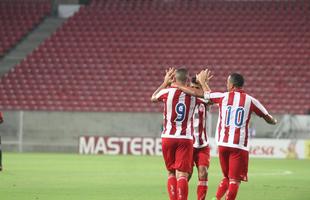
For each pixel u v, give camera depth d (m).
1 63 142.88
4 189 56.47
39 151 123.56
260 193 56.09
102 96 133.62
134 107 131.88
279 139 113.44
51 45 144.38
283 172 81.94
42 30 150.38
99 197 51.47
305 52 138.88
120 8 152.88
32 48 146.25
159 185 62.12
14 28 150.25
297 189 60.22
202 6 152.12
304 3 150.12
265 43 141.12
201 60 139.12
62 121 124.12
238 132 41.47
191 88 41.62
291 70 135.38
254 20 146.75
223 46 141.38
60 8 156.25
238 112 41.53
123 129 123.56
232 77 42.53
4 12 153.75
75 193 54.06
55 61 140.75
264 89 132.12
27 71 138.88
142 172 78.56
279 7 149.75
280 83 132.88
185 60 139.50
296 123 117.75
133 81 135.75
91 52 142.50
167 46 142.88
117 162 96.81
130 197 51.75
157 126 122.75
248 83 133.25
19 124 123.56
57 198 50.25
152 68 138.38
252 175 77.00
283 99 130.12
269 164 97.50
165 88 42.56
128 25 148.00
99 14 151.12
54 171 78.19
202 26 146.50
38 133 124.00
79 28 148.12
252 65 136.88
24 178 67.94
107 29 147.50
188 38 144.00
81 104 133.00
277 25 145.12
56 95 134.50
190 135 41.59
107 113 123.69
